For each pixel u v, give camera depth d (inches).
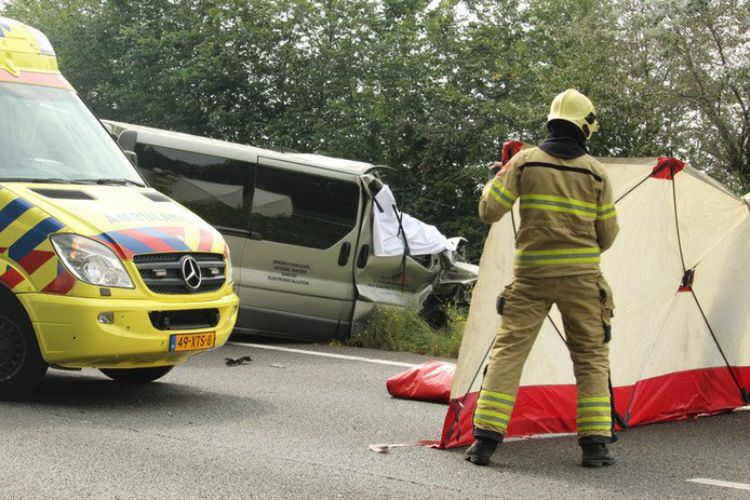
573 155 246.4
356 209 500.4
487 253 261.6
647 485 233.0
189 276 304.7
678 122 809.5
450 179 1006.4
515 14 1071.0
